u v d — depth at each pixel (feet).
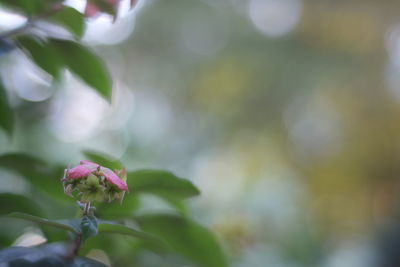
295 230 10.12
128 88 23.97
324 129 27.99
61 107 7.37
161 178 3.14
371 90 28.48
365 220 23.77
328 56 28.71
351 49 28.78
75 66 3.67
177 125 22.18
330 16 28.89
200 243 3.48
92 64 3.64
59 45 3.53
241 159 24.22
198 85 27.81
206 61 28.58
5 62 5.23
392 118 27.78
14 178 5.13
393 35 28.76
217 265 3.54
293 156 27.48
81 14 3.49
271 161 25.72
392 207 18.89
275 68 28.60
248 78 28.53
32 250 2.75
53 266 2.66
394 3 28.17
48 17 3.54
